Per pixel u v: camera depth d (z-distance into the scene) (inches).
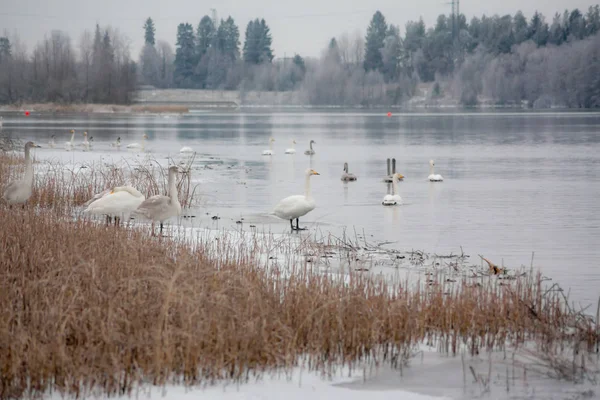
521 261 769.6
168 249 654.5
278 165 1909.4
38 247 589.3
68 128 3437.5
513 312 507.8
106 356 401.4
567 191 1375.5
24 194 900.6
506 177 1622.8
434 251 820.0
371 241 879.7
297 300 490.9
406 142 2800.2
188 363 403.9
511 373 437.4
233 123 4338.1
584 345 481.1
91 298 462.9
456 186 1467.8
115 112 5659.5
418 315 496.1
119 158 1946.4
